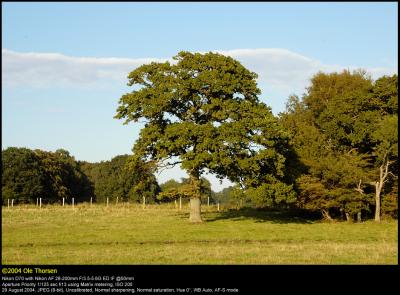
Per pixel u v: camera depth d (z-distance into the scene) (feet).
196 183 173.27
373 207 211.41
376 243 119.44
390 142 188.24
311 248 106.73
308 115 262.67
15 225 158.20
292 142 191.01
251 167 166.61
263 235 134.62
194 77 173.58
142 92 171.73
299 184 186.70
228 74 171.32
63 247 110.42
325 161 189.67
